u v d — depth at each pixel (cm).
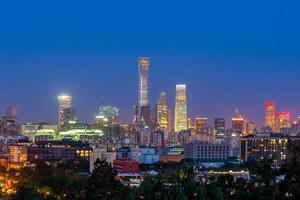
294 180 15300
